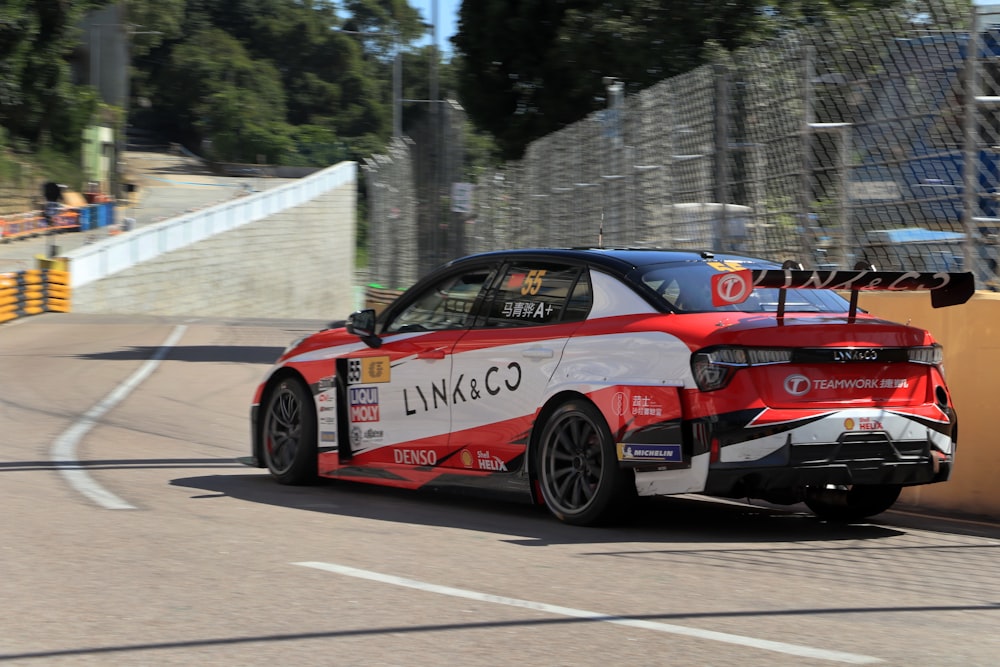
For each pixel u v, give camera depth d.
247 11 149.75
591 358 7.96
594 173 16.55
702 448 7.32
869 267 7.81
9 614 5.50
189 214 68.69
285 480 10.22
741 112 11.95
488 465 8.64
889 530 8.29
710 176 12.59
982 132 9.10
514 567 6.66
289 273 80.62
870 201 10.02
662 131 13.93
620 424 7.70
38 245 65.56
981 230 9.14
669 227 13.66
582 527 8.05
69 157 85.12
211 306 70.38
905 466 7.64
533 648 4.95
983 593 6.21
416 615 5.50
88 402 17.70
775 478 7.33
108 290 59.50
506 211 22.08
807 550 7.39
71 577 6.27
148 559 6.76
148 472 10.95
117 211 79.62
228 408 17.53
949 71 9.26
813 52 10.68
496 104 36.53
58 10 81.50
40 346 30.30
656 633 5.20
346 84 152.25
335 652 4.88
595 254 8.45
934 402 7.84
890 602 5.93
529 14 34.19
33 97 81.88
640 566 6.75
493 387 8.58
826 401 7.49
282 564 6.65
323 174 86.94
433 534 7.76
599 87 31.11
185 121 137.38
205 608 5.63
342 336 10.01
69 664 4.71
